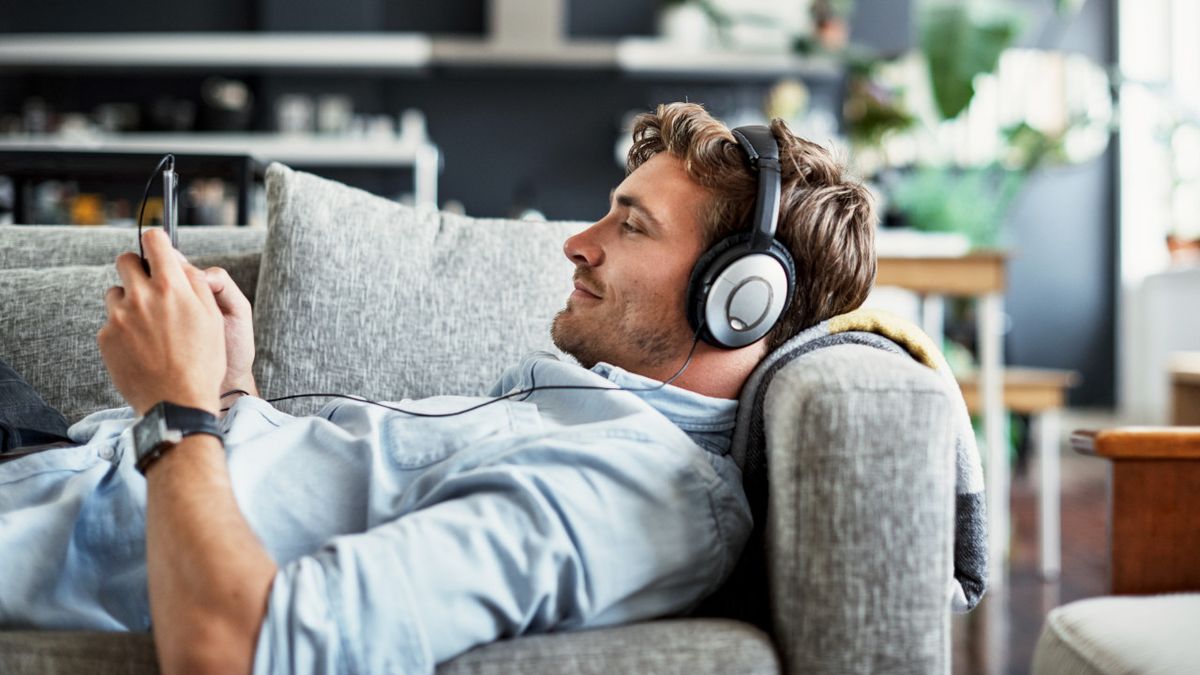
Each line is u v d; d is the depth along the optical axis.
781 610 0.79
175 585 0.70
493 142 5.84
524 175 5.86
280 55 5.17
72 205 4.54
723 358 0.97
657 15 5.77
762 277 0.92
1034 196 6.33
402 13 5.76
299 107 5.30
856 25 5.64
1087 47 6.26
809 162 0.97
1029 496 4.35
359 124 5.36
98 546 0.86
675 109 1.00
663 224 0.95
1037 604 2.71
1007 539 3.28
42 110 5.22
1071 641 1.13
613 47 5.38
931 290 2.72
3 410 1.03
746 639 0.78
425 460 0.88
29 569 0.82
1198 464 1.22
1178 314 5.61
